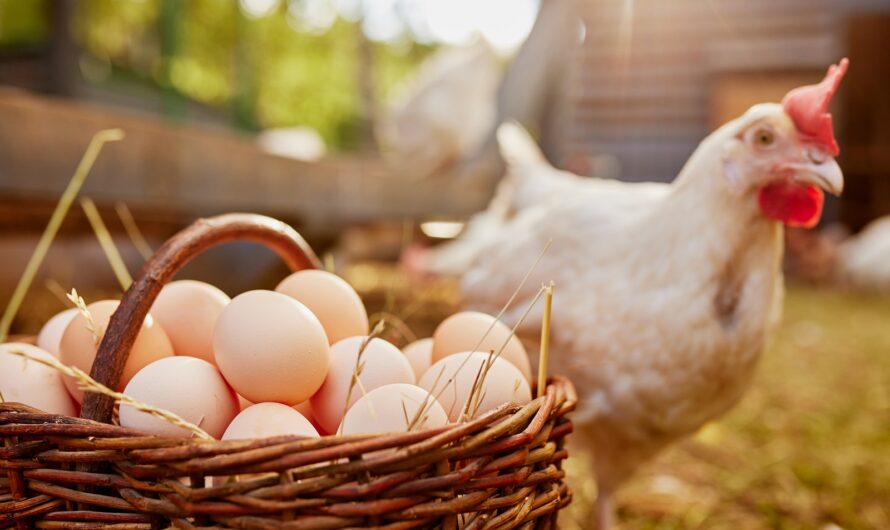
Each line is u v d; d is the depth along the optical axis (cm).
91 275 172
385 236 190
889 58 307
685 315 53
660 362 54
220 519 36
